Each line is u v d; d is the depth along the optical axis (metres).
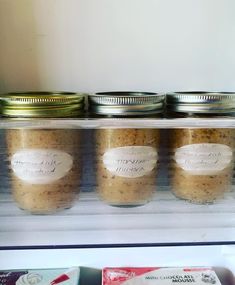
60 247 0.36
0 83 0.44
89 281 0.41
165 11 0.44
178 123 0.35
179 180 0.38
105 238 0.37
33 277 0.38
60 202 0.37
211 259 0.41
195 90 0.47
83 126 0.35
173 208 0.39
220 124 0.35
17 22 0.43
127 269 0.40
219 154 0.36
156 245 0.36
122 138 0.35
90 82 0.46
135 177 0.36
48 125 0.35
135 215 0.39
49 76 0.45
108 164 0.36
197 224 0.38
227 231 0.38
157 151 0.38
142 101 0.36
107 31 0.44
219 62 0.46
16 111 0.34
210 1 0.44
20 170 0.35
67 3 0.43
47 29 0.43
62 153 0.36
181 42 0.45
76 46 0.44
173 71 0.46
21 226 0.38
